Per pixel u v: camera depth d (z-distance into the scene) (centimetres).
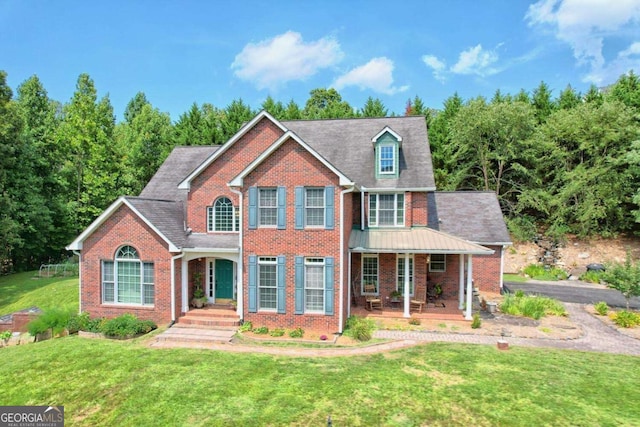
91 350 1431
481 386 1080
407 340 1564
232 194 2012
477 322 1723
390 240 1931
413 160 2177
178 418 935
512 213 3897
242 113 4609
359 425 889
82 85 4122
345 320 1762
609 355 1366
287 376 1164
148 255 1819
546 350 1412
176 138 4738
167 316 1802
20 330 2017
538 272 3250
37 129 3947
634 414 936
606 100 4059
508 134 3775
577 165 3669
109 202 4134
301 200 1703
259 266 1766
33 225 3606
